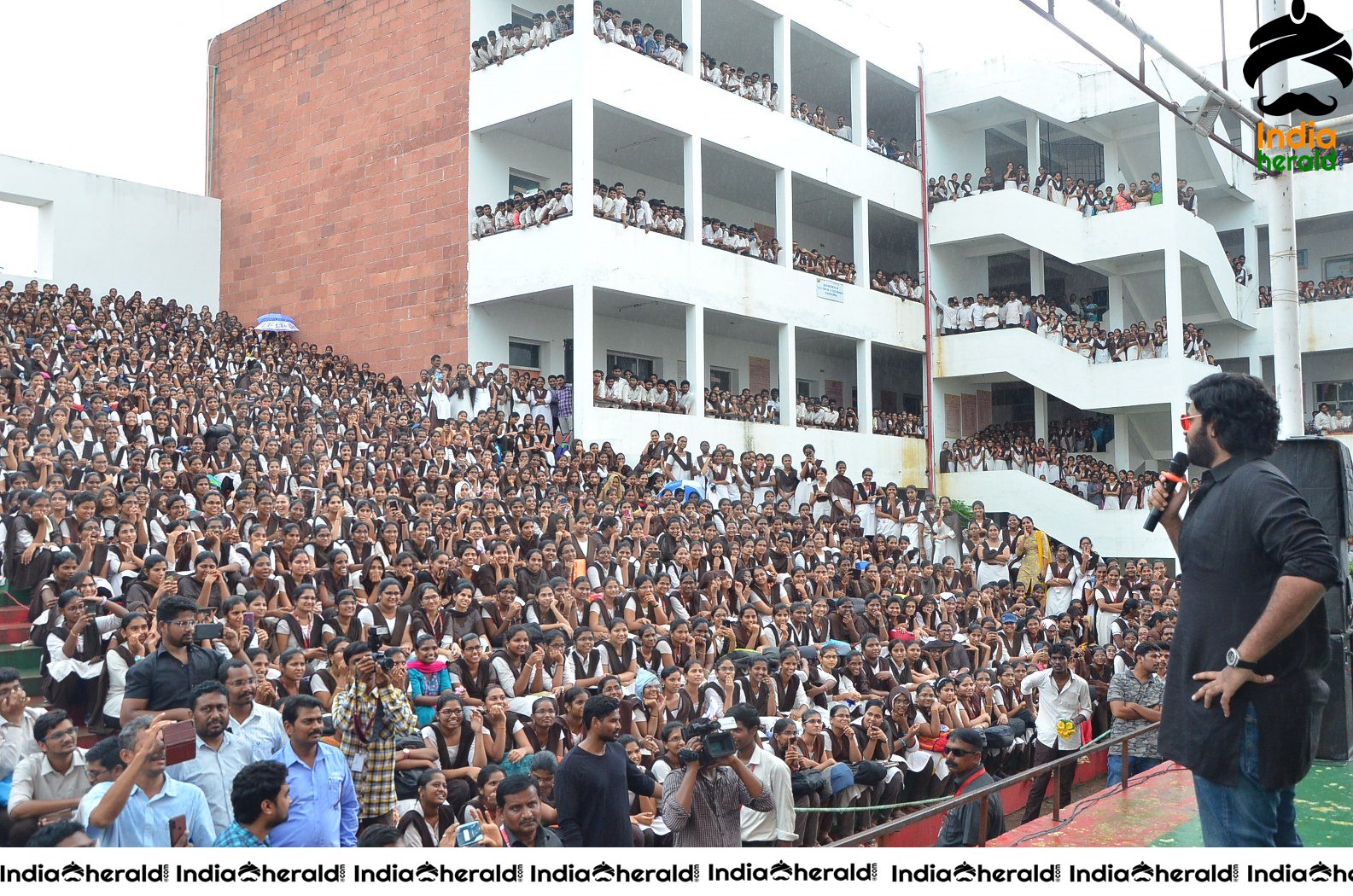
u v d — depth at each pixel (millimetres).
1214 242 23406
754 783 5703
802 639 11422
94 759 4938
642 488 16000
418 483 13094
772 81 21719
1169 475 3021
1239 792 2703
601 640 9203
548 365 20109
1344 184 24516
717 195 23578
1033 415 25938
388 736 6207
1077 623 13992
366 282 20391
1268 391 2846
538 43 18031
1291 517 2574
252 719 5844
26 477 9750
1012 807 10320
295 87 21953
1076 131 24406
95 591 7719
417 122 19828
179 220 22203
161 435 12656
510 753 7355
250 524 9781
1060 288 26531
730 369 24000
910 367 27484
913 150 25078
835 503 18781
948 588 15891
